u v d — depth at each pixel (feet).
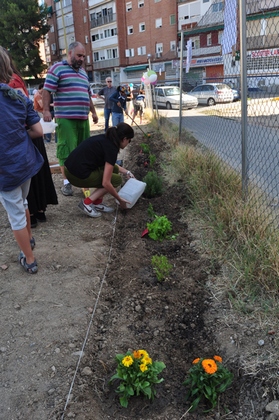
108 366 7.88
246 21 12.16
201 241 12.44
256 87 13.52
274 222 11.40
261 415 6.72
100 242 13.10
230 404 7.07
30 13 143.74
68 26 176.45
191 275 10.82
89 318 9.25
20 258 11.42
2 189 9.67
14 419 6.69
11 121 9.21
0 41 149.48
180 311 9.42
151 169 23.06
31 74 151.53
